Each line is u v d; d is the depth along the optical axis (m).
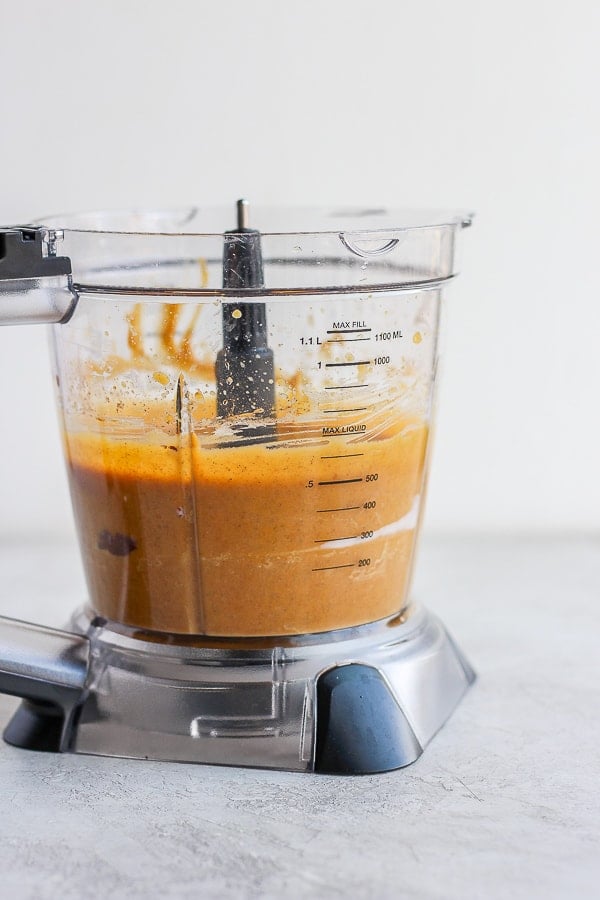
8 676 0.70
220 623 0.70
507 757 0.72
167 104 1.11
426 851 0.61
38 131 1.11
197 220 0.97
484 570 1.10
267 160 1.12
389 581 0.74
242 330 0.66
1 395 1.17
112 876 0.58
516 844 0.61
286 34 1.10
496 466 1.21
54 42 1.09
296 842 0.61
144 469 0.69
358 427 0.69
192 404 0.67
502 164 1.13
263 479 0.68
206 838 0.62
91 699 0.73
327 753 0.69
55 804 0.66
